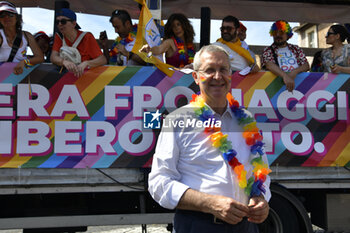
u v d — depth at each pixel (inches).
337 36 154.0
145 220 127.9
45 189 121.0
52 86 122.3
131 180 125.1
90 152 122.8
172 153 66.6
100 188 123.9
